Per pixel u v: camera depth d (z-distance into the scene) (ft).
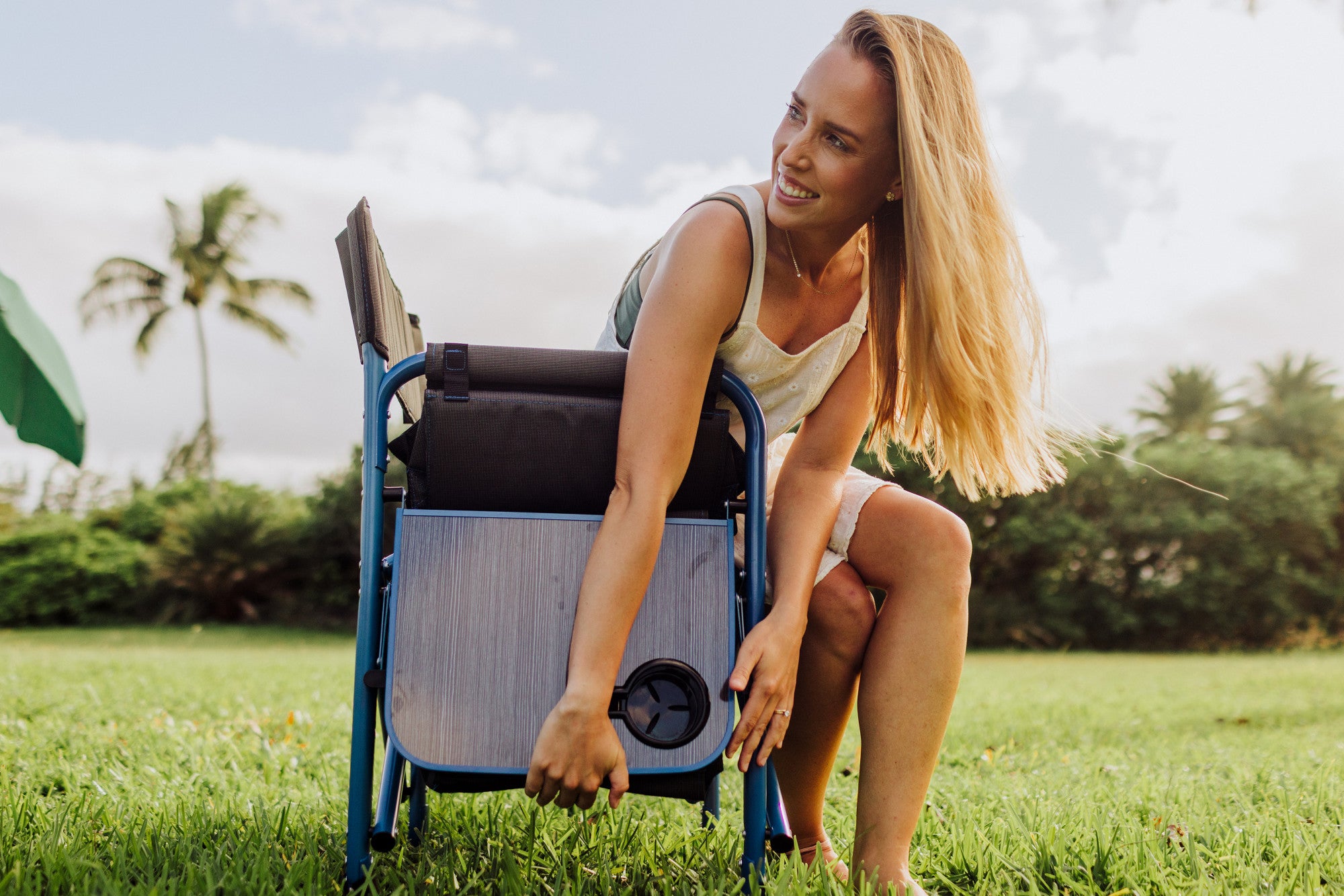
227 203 95.66
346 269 4.63
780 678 4.08
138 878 4.26
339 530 73.36
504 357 4.08
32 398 4.19
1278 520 67.62
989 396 4.46
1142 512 65.26
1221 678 27.86
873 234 5.04
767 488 5.20
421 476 4.22
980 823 6.07
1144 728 14.02
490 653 3.87
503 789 3.90
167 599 73.87
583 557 4.00
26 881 4.08
